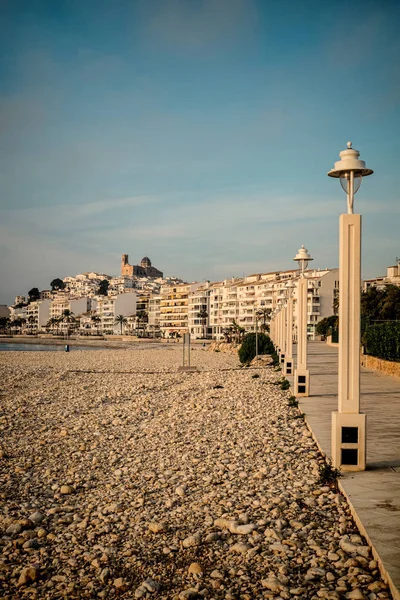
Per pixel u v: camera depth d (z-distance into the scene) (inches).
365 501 326.0
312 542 290.2
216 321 6983.3
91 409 910.4
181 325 7770.7
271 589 245.0
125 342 6948.8
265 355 1827.0
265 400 861.2
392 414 647.8
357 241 380.8
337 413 395.9
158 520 344.8
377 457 431.8
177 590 253.1
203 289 7322.8
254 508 354.3
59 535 327.9
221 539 306.8
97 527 339.3
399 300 2987.2
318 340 4065.0
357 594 229.6
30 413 896.3
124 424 735.1
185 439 600.7
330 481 387.2
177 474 456.8
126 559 287.9
